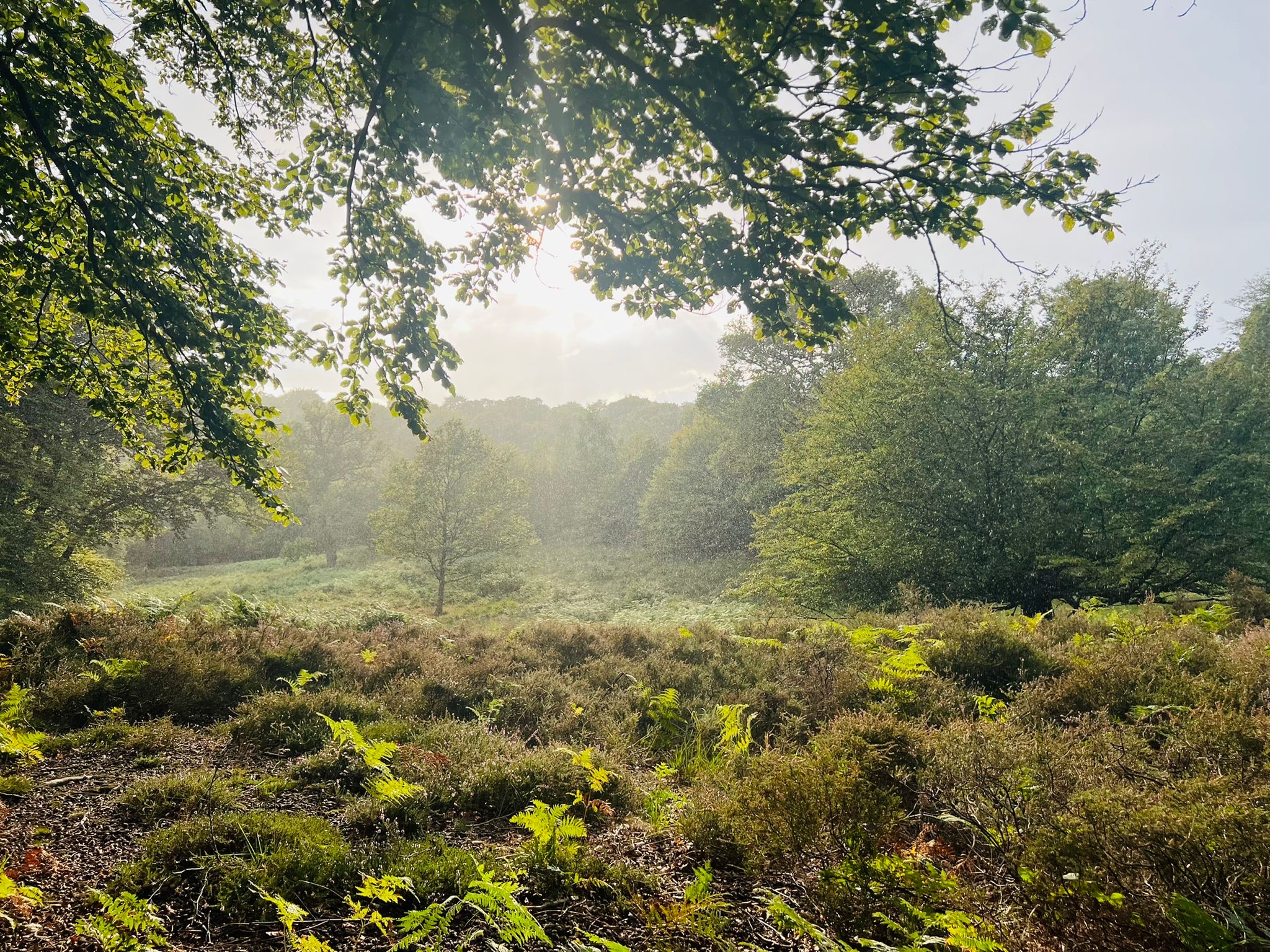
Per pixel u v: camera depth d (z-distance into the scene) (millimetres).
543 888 3109
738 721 5645
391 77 4168
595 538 51531
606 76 4551
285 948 2604
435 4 3750
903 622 9273
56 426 16453
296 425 49938
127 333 7227
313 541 47406
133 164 5723
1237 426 15891
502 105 4348
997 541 15453
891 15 3670
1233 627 8039
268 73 6086
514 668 8172
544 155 4762
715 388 40062
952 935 2248
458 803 4195
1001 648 6746
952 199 4523
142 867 3045
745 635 9680
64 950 2426
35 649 7074
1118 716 4867
